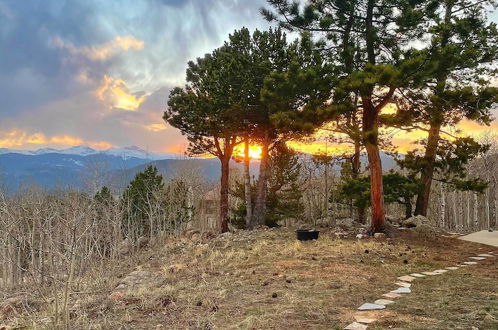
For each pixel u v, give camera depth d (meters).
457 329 5.61
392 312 6.50
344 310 6.64
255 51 19.36
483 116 15.57
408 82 13.28
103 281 10.11
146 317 6.54
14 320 7.30
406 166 19.48
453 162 19.14
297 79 13.74
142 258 15.18
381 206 16.00
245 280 9.02
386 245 13.93
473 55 14.23
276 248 13.30
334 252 12.36
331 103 14.09
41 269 8.29
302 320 6.11
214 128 20.23
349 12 15.18
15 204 16.39
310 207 37.66
